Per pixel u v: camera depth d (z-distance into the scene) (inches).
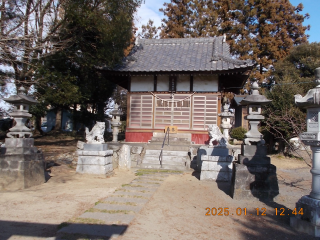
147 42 791.7
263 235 182.2
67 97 540.7
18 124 312.2
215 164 360.5
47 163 430.9
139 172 413.4
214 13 1098.7
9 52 474.0
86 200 250.5
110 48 582.6
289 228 194.5
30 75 548.7
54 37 542.9
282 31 1070.4
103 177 360.5
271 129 581.9
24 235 170.6
